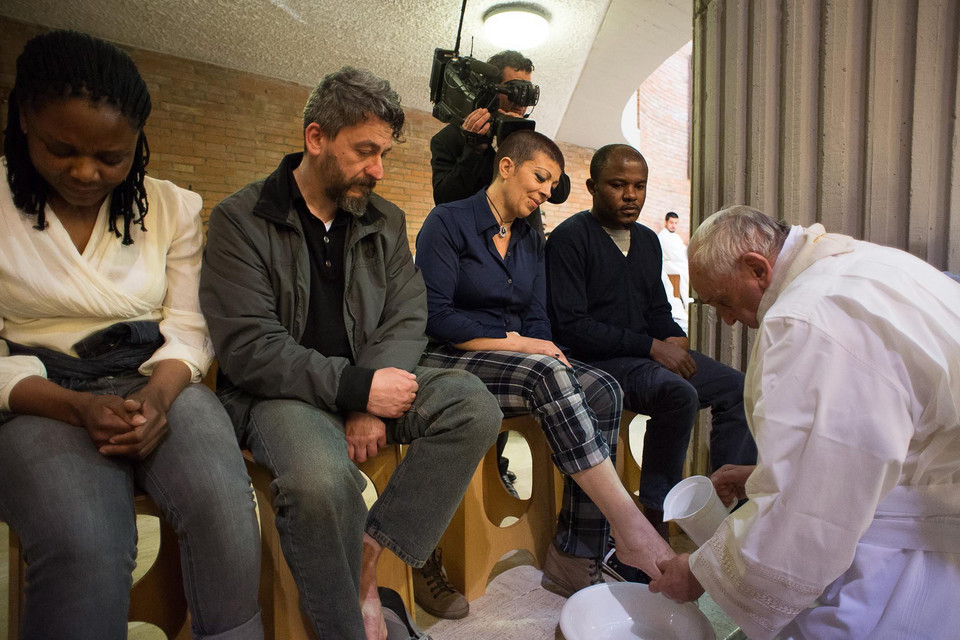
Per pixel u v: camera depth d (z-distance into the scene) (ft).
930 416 2.70
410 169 20.26
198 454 3.15
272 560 3.70
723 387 5.87
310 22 14.24
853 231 5.73
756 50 6.13
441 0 13.21
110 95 2.91
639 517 4.30
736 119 6.34
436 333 5.13
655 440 5.47
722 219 3.53
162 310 3.77
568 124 22.41
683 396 5.26
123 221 3.50
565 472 4.44
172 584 3.56
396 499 3.86
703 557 3.14
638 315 6.41
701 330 6.94
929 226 5.40
